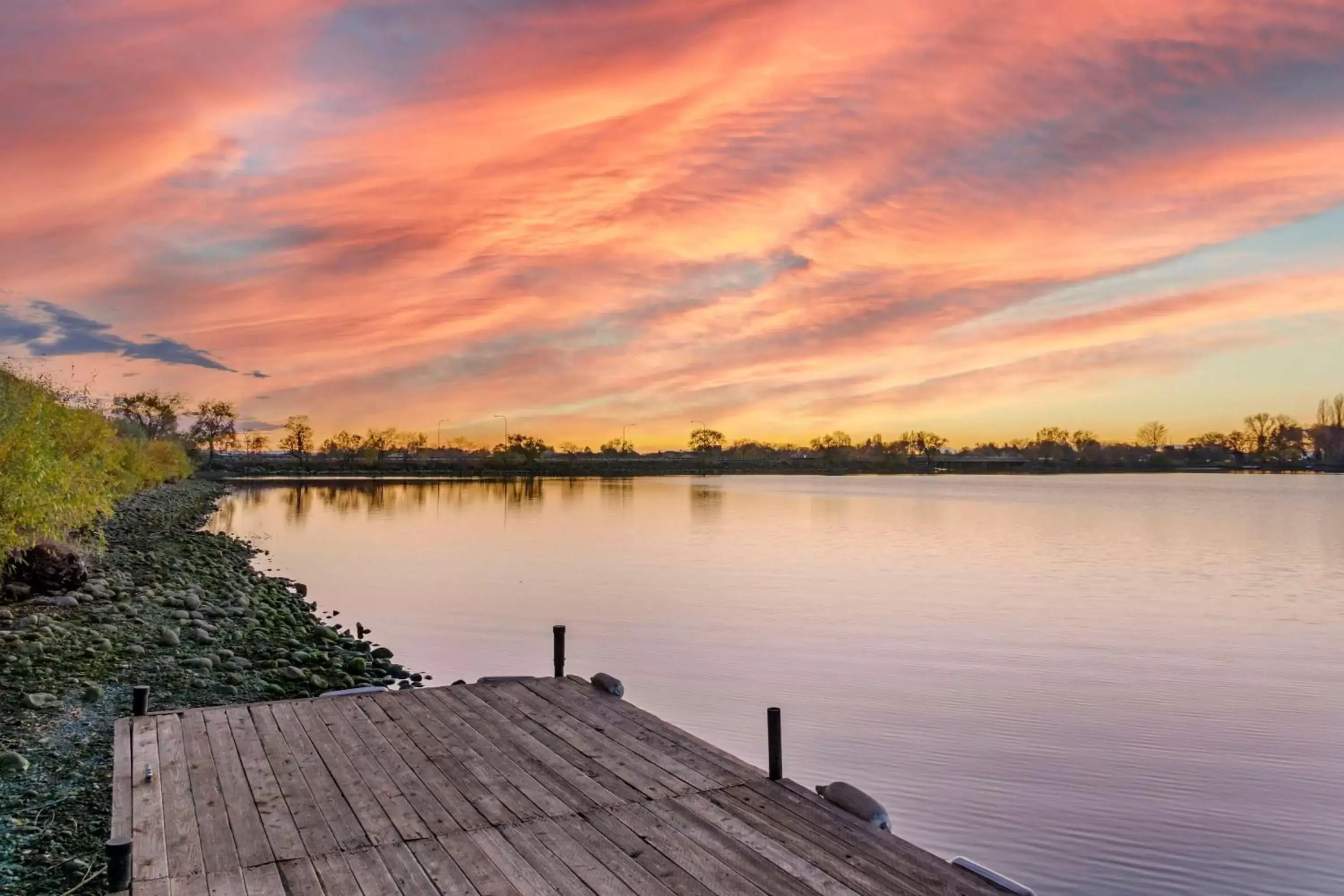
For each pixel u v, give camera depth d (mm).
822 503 70688
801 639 17281
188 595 17609
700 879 4906
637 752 7105
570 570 27719
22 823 6641
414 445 145125
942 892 4758
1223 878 7379
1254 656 16000
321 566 28469
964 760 10219
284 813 5828
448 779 6480
